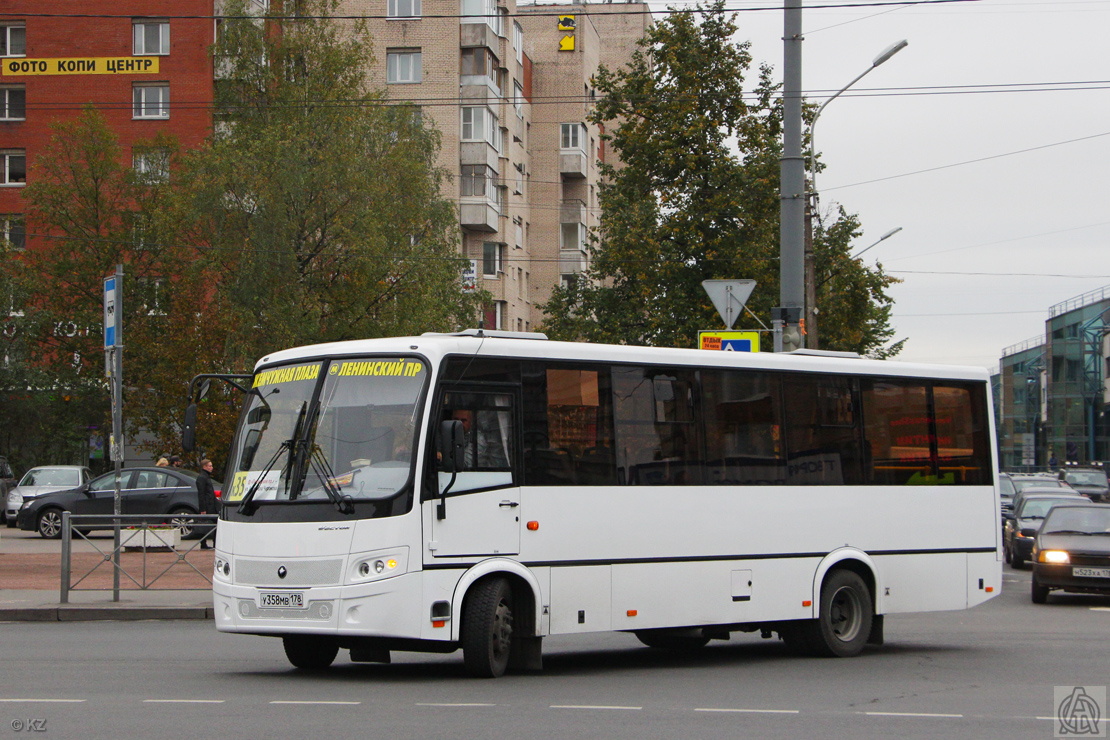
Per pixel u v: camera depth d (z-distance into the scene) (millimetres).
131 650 14188
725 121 41031
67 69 60781
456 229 51312
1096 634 17078
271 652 14164
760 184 39250
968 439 15852
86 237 54938
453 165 66438
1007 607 21609
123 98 60656
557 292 43875
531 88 80312
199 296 42656
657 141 40531
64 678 11664
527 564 12070
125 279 54125
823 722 9531
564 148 80125
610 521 12656
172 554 19625
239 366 40875
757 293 39469
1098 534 22375
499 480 11938
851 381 14891
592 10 91562
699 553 13305
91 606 17984
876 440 15008
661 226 40281
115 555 19125
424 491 11422
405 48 66312
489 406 11992
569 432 12523
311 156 45000
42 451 53875
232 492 12078
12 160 61094
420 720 9320
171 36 60719
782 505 14047
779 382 14289
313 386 12062
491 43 67312
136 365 48906
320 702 10203
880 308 50156
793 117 21156
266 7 57531
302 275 44750
